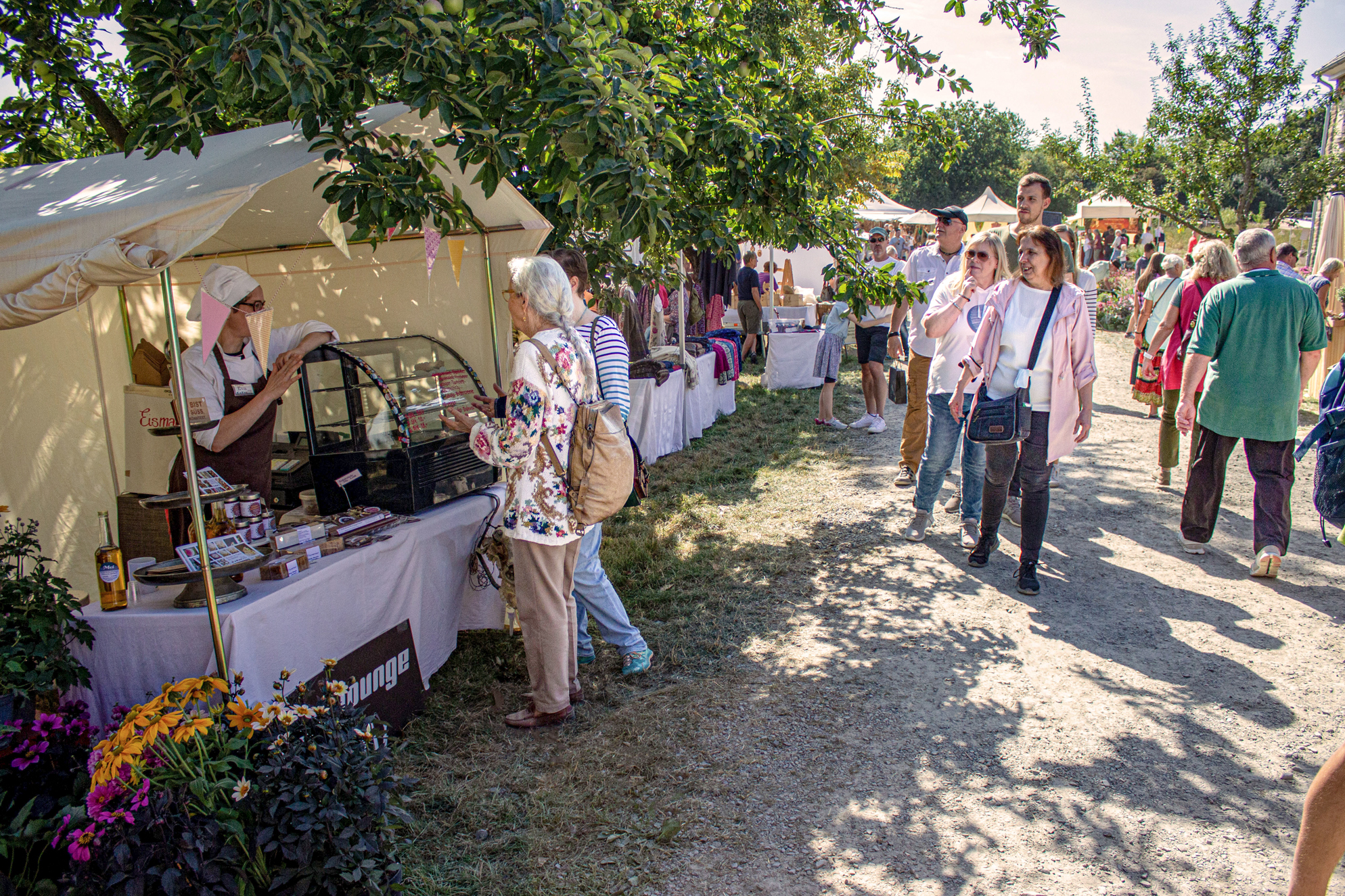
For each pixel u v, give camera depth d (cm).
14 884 204
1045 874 235
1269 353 402
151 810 191
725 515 577
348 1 296
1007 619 394
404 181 291
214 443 320
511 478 305
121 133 492
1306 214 1525
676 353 803
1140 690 327
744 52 529
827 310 1089
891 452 720
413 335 421
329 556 299
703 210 465
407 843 253
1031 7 504
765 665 366
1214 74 1391
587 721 328
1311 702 312
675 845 254
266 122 458
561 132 297
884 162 1792
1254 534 452
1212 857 238
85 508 412
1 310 230
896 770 286
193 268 449
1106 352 1156
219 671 246
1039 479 404
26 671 240
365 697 305
